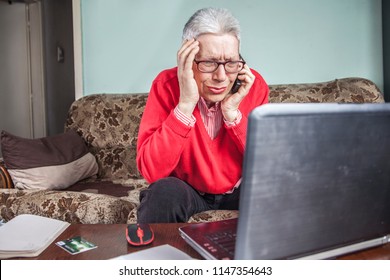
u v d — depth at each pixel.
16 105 3.85
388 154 0.61
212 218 1.17
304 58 2.46
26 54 3.88
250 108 1.29
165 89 1.28
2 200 1.40
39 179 1.85
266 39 2.46
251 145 0.50
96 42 2.56
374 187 0.61
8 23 3.77
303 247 0.57
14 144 1.85
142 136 1.24
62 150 2.04
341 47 2.43
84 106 2.32
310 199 0.56
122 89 2.58
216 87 1.09
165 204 1.02
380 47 2.40
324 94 2.04
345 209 0.59
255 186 0.51
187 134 1.11
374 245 0.67
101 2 2.53
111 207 1.36
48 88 4.05
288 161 0.52
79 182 2.15
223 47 1.03
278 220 0.54
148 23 2.52
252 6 2.45
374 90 2.01
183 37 1.13
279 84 2.29
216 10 1.08
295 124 0.51
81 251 0.74
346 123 0.55
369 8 2.39
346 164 0.57
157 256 0.67
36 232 0.84
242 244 0.53
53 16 4.12
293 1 2.43
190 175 1.29
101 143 2.25
